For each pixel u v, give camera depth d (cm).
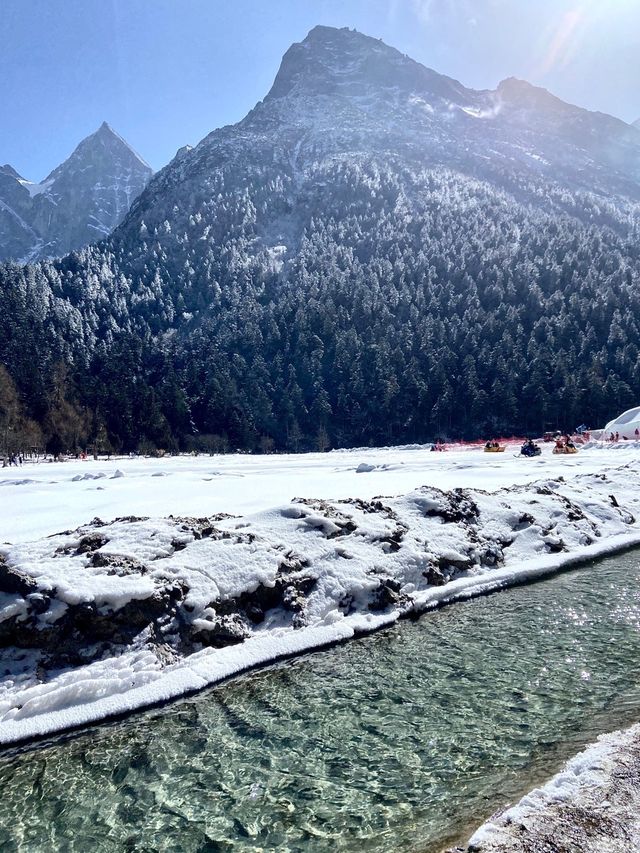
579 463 3022
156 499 1816
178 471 3353
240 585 929
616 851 382
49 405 8819
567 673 750
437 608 1045
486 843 407
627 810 425
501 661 802
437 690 724
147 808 525
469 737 609
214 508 1580
